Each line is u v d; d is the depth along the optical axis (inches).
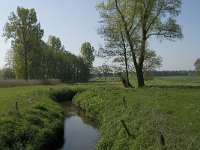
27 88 2384.4
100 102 1480.1
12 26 3216.0
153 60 2178.9
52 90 2182.6
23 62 3265.3
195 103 1135.0
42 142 908.0
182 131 752.3
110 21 2092.8
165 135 721.6
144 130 788.6
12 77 4468.5
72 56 5019.7
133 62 2134.6
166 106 1091.3
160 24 2069.4
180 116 922.1
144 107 1063.0
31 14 3243.1
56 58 4645.7
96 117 1355.8
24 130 919.0
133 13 2043.6
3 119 952.9
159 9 2043.6
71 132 1200.2
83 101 1733.5
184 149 636.7
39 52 3341.5
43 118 1160.8
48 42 4869.6
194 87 1907.0
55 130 1082.1
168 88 1852.9
